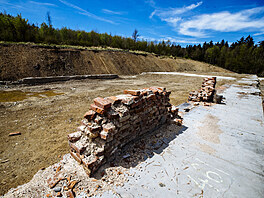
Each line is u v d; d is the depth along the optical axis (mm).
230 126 4941
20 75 14547
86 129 3031
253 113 6207
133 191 2391
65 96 10367
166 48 52469
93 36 35531
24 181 3258
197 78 22891
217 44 76188
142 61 30875
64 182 2504
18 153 4219
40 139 4949
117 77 20828
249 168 2990
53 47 20000
